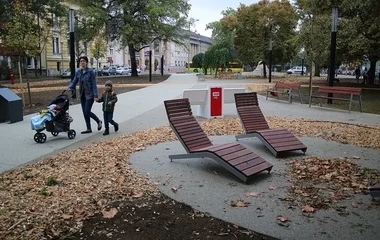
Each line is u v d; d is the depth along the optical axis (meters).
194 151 6.58
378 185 5.04
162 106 16.27
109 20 43.50
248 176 5.73
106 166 6.66
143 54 95.00
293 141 7.84
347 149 8.09
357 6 20.23
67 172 6.30
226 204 4.94
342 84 34.66
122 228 4.24
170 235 4.07
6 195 5.20
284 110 15.27
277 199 5.12
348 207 4.83
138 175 6.17
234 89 14.11
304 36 26.47
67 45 58.69
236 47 50.44
